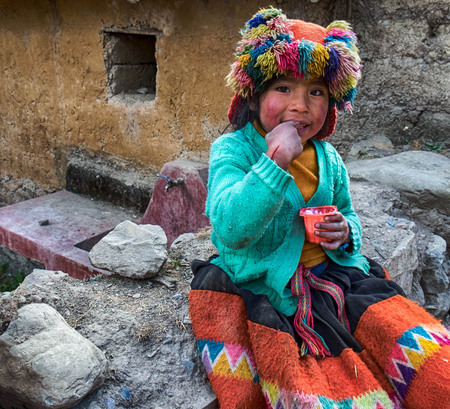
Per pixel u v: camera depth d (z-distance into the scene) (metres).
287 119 1.83
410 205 3.91
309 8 4.36
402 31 4.53
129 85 5.97
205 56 4.95
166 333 2.15
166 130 5.47
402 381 1.71
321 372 1.72
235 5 4.62
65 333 1.88
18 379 1.73
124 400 1.83
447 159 4.32
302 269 1.95
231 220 1.64
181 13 4.98
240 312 1.88
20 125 6.90
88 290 2.48
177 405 1.83
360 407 1.63
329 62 1.77
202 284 1.95
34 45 6.27
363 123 4.82
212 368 1.82
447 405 1.61
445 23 4.36
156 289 2.53
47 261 4.96
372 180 4.05
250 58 1.81
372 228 3.33
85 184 6.32
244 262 1.90
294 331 1.84
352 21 4.64
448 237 3.84
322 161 2.02
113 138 5.95
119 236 2.75
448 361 1.65
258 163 1.62
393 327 1.75
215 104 5.01
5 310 2.16
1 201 7.55
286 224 1.87
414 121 4.66
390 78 4.67
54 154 6.64
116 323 2.20
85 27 5.70
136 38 5.85
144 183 5.79
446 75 4.46
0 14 6.45
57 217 5.66
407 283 3.28
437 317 3.69
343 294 1.91
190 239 3.16
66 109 6.27
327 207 1.91
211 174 1.88
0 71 6.83
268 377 1.71
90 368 1.78
